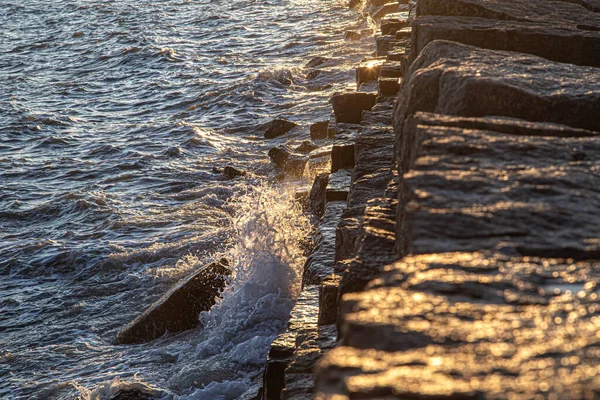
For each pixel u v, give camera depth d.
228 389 10.31
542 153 3.51
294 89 31.16
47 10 64.25
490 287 2.35
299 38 42.41
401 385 1.76
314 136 22.61
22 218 20.52
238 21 50.75
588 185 3.15
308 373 5.59
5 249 17.92
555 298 2.28
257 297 11.97
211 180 22.00
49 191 22.86
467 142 3.56
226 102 30.23
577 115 4.42
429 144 3.56
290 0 57.00
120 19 56.53
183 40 46.38
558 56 6.78
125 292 15.38
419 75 4.93
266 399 6.70
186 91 34.06
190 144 25.67
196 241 17.12
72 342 13.36
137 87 36.31
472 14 7.90
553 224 2.86
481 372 1.80
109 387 11.05
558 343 1.93
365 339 2.03
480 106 4.52
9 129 29.94
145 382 11.10
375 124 10.66
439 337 2.00
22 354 13.01
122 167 24.20
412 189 3.12
